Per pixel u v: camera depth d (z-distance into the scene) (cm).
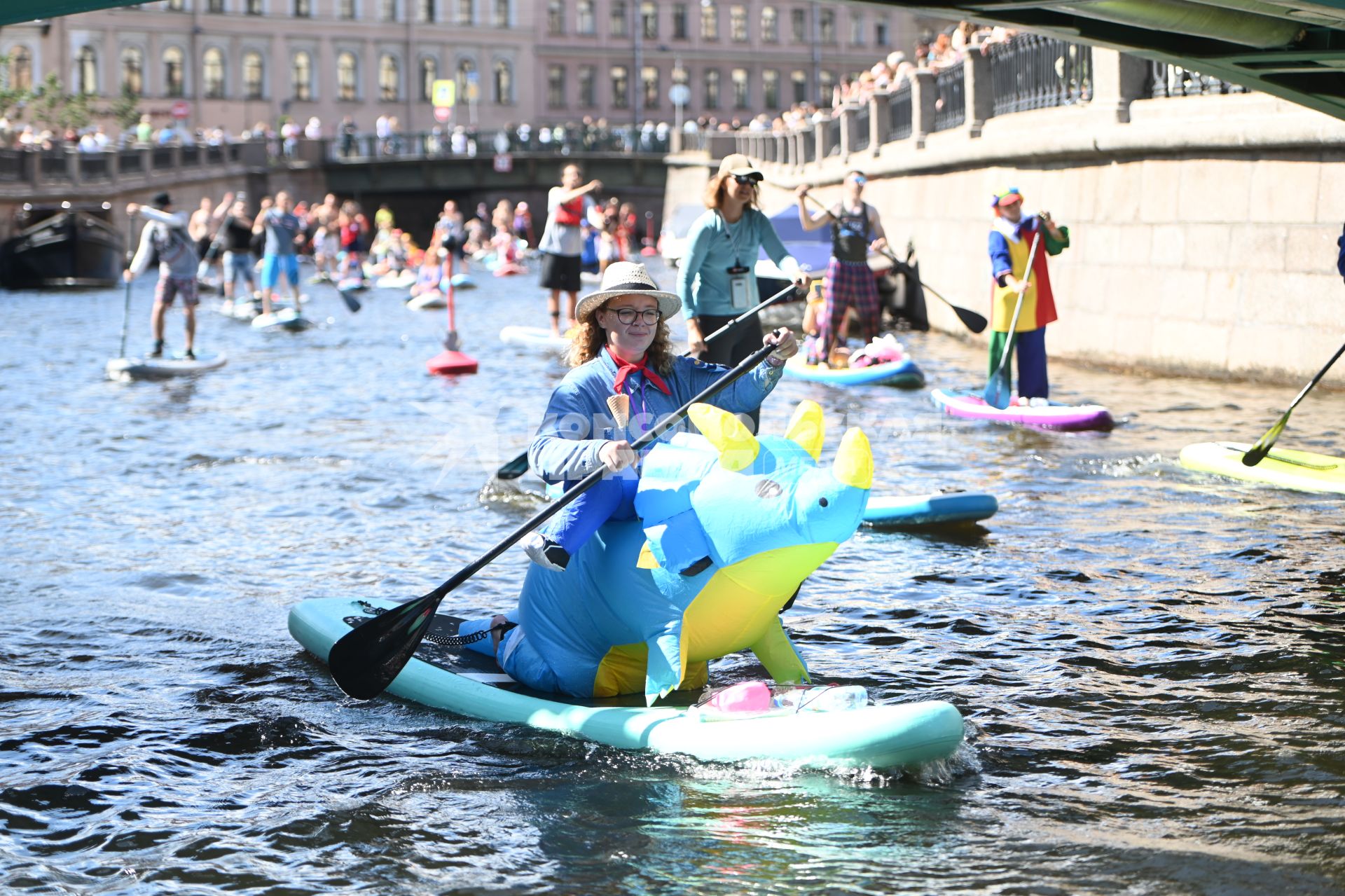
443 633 614
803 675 539
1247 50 1004
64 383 1575
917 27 8350
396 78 7512
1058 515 863
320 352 1902
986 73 2030
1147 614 659
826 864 408
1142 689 559
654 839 428
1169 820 436
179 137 5406
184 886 405
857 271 1527
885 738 462
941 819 437
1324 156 1324
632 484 524
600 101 7994
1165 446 1077
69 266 3456
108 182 4403
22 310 2711
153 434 1220
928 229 2266
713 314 881
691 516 498
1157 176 1531
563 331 2061
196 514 909
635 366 539
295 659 619
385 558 796
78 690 579
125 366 1611
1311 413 1215
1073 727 517
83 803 466
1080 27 1007
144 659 620
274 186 5503
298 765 498
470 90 7638
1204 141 1435
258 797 469
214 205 5078
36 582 748
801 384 1504
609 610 534
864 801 450
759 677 573
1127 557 762
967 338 2020
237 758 505
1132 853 412
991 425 1202
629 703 548
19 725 539
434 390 1488
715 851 418
